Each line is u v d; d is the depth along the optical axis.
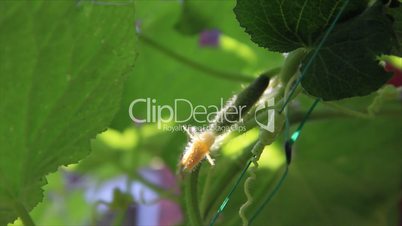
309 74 0.42
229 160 0.56
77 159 0.48
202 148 0.44
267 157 0.66
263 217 0.66
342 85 0.41
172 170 0.71
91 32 0.43
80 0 0.42
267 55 0.69
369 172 0.70
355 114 0.53
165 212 0.94
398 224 0.70
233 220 0.64
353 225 0.69
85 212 0.94
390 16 0.41
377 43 0.41
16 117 0.45
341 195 0.69
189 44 0.70
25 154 0.47
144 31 0.67
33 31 0.42
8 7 0.41
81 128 0.46
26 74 0.43
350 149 0.70
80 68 0.44
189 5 0.63
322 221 0.68
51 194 0.91
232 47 0.71
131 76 0.68
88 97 0.45
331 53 0.41
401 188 0.70
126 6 0.43
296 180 0.69
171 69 0.69
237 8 0.43
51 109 0.45
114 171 0.89
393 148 0.70
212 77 0.69
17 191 0.48
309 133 0.69
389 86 0.53
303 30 0.42
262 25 0.43
